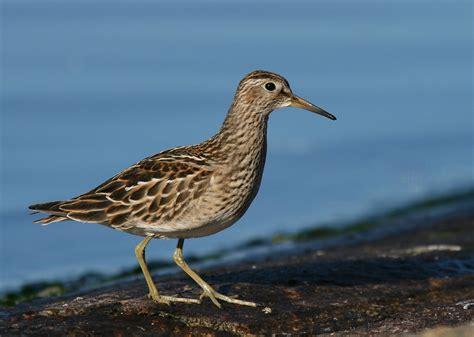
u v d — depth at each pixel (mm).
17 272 16312
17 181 20500
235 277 12547
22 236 18141
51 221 11055
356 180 21969
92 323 10539
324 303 11547
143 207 10828
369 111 25594
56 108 24141
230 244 17859
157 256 17297
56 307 11047
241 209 11164
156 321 10703
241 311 11094
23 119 23484
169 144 22672
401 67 28453
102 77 25828
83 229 18406
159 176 10883
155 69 26531
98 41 28750
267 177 22047
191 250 17578
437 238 16281
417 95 26656
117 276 15883
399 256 14250
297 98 11602
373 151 23625
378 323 10961
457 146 23922
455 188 21312
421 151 23672
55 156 21812
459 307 11406
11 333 10219
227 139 11125
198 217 10875
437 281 12703
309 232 18406
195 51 28375
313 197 20938
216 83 25766
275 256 15648
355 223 19031
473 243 15539
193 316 10836
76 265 16734
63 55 27562
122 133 23125
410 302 11859
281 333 10609
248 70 26875
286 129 24531
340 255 14758
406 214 19453
